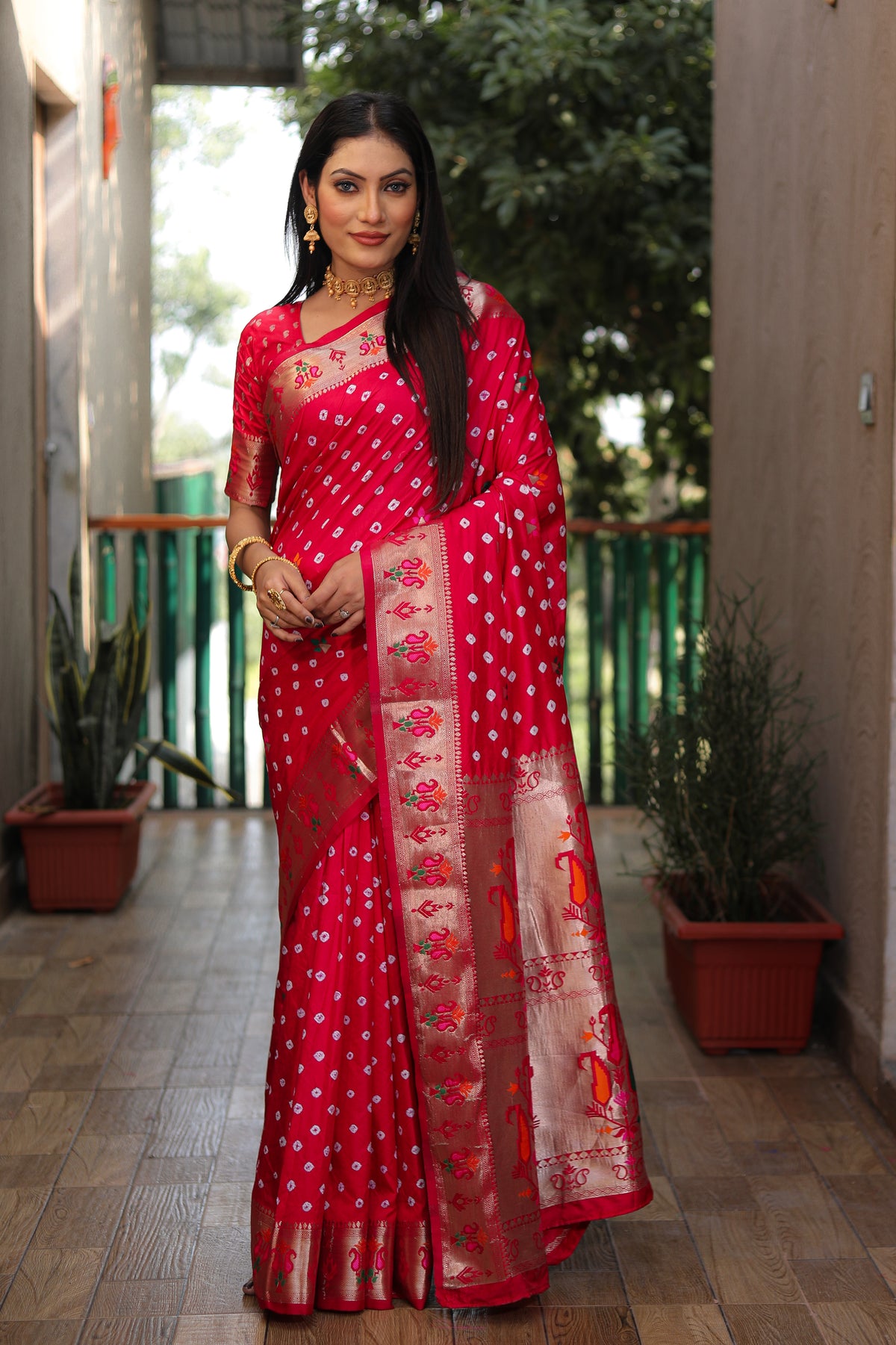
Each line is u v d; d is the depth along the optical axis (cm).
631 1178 197
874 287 264
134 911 387
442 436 185
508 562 189
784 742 327
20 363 393
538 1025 196
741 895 295
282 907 199
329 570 184
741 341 388
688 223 545
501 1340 186
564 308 577
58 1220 217
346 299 190
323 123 184
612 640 511
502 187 527
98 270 493
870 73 266
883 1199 225
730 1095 267
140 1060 281
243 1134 248
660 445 641
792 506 331
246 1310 192
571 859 196
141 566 491
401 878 185
